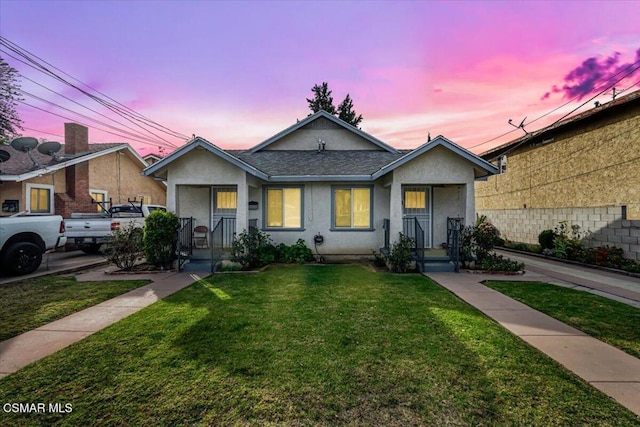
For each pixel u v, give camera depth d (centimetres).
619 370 336
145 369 333
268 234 1077
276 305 560
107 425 249
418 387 301
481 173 984
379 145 1320
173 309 538
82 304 567
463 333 432
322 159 1202
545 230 1232
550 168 1349
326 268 930
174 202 930
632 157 996
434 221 1062
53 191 1362
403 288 686
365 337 419
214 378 315
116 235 906
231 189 1070
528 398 284
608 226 994
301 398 283
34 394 289
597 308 550
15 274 823
